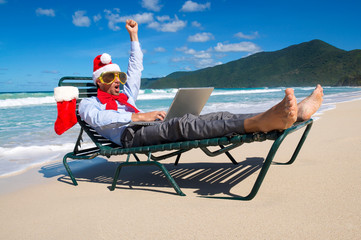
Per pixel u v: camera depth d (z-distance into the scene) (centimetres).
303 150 367
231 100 1883
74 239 170
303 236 153
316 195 211
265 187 237
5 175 333
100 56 309
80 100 320
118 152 263
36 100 1898
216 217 184
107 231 177
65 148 480
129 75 346
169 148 234
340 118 659
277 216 179
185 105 270
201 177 288
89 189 273
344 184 230
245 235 158
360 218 169
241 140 208
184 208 204
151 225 180
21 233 183
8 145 506
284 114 187
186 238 161
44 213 216
